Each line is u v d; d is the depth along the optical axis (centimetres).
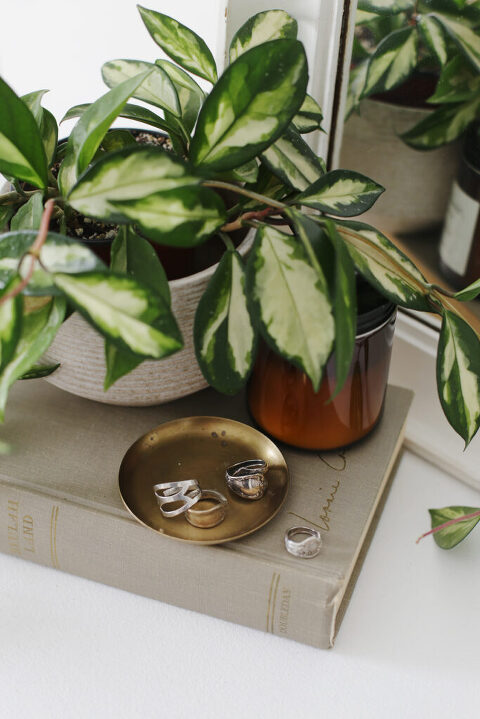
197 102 72
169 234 60
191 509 70
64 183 65
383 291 65
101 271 57
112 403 74
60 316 60
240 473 71
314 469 74
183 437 75
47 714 68
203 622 72
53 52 93
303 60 60
